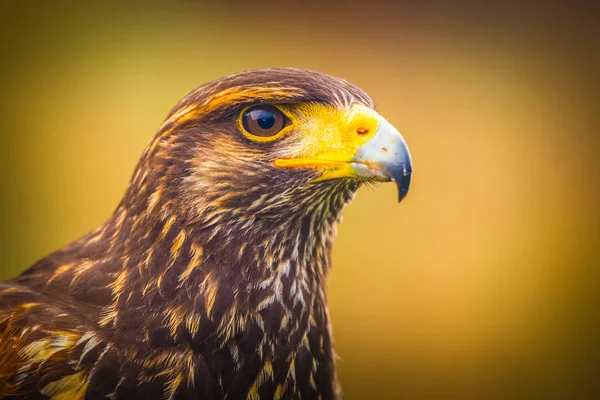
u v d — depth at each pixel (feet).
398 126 47.98
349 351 42.60
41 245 42.91
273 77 18.66
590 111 51.31
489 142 48.62
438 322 43.68
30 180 44.42
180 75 47.67
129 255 18.61
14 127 45.65
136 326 17.87
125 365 17.58
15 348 17.74
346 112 18.75
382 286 43.06
